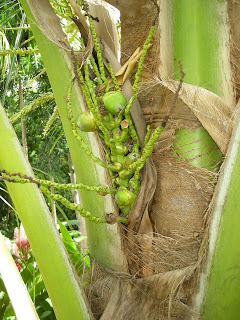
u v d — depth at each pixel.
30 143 3.73
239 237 0.61
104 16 0.78
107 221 0.69
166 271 0.70
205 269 0.63
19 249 1.41
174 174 0.71
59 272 0.66
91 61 0.71
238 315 0.62
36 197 0.67
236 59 0.72
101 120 0.70
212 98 0.68
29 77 3.06
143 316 0.67
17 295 0.58
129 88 0.73
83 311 0.67
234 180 0.61
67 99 0.70
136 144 0.71
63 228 1.30
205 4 0.71
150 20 0.78
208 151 0.70
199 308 0.63
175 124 0.71
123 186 0.72
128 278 0.71
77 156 0.73
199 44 0.70
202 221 0.69
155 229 0.72
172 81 0.70
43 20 0.71
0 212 4.30
